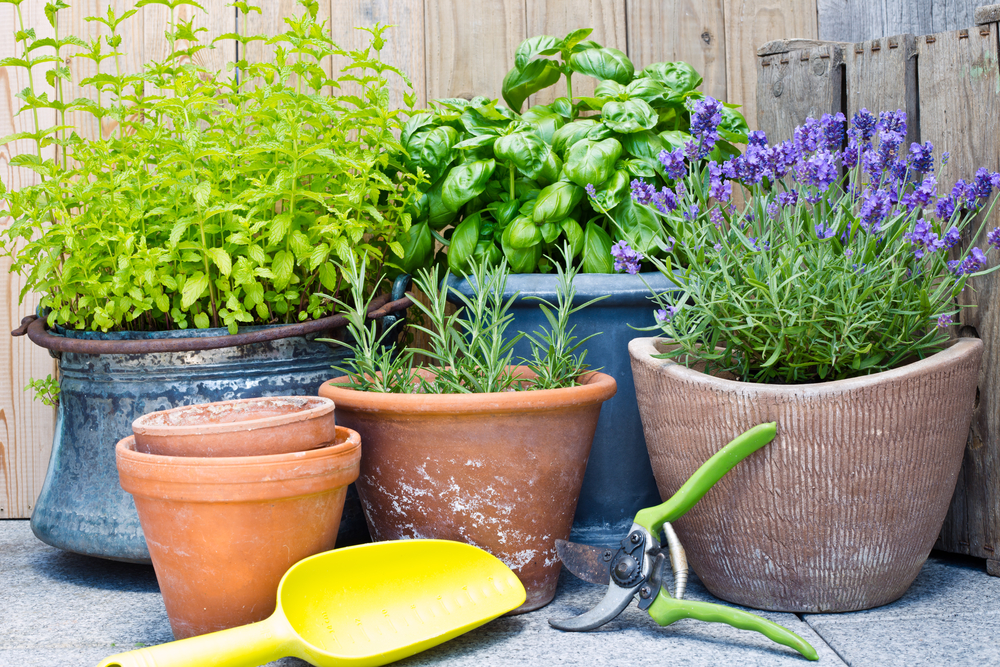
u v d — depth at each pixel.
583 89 1.77
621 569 1.03
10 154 1.67
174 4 1.41
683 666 0.94
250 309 1.33
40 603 1.20
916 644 0.98
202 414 1.08
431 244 1.59
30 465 1.68
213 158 1.30
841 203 1.10
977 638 1.00
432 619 1.03
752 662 0.95
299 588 0.96
